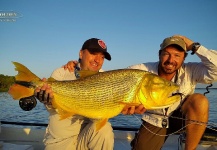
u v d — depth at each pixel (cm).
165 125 134
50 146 122
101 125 110
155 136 135
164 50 129
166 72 132
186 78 134
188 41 130
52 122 123
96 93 110
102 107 111
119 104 110
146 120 138
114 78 110
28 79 110
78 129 126
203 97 126
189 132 124
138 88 110
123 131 179
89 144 120
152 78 111
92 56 130
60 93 112
